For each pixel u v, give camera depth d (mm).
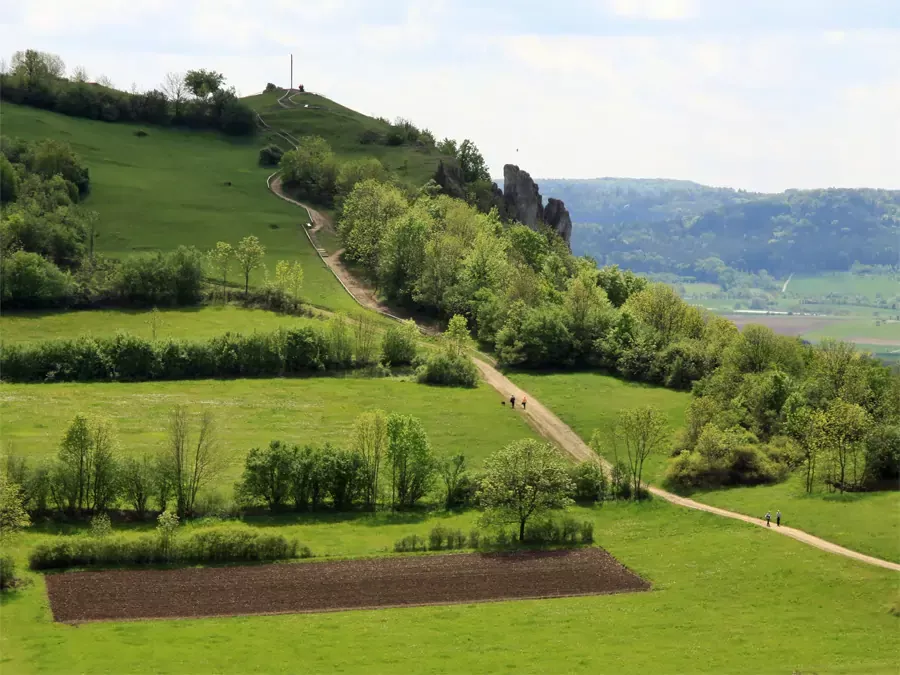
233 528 93500
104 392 144500
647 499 114438
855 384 137625
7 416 128875
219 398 144875
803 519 101438
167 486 103812
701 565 91000
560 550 96750
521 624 78062
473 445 129750
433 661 70750
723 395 142000
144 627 75188
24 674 66188
